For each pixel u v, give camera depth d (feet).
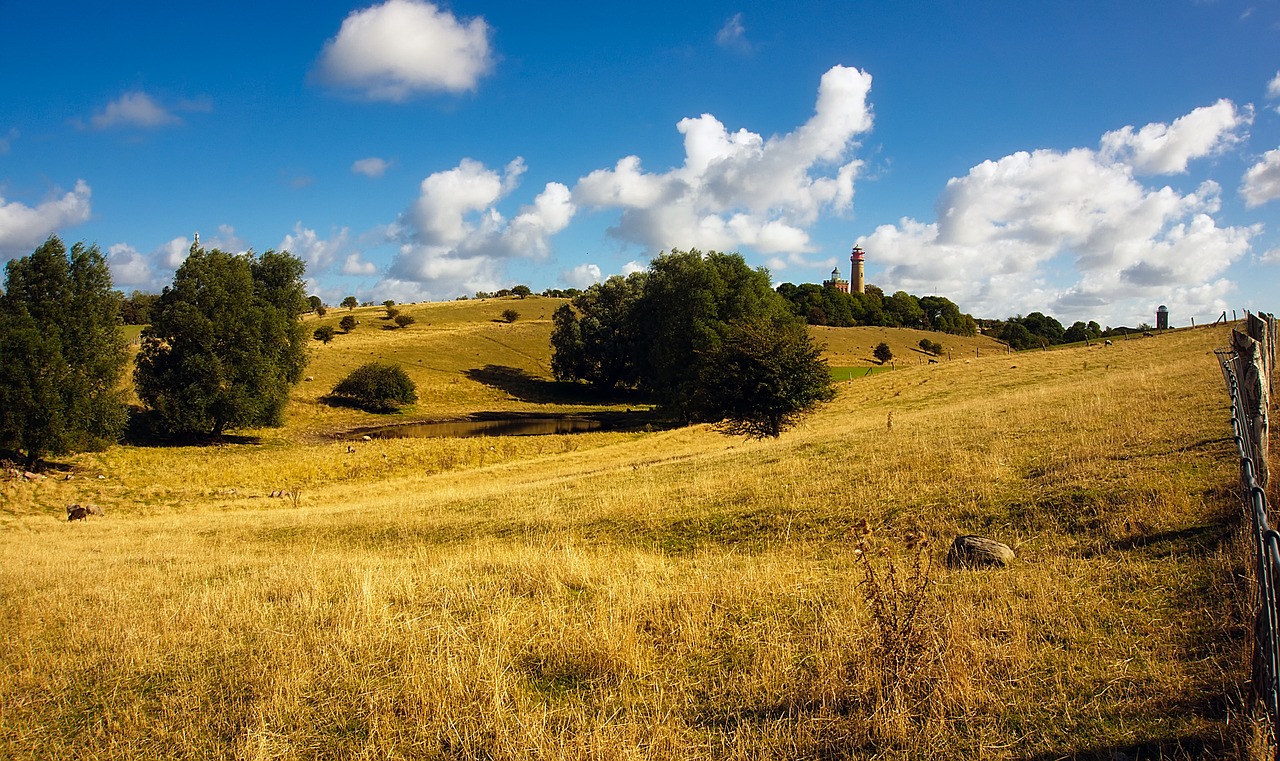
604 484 73.97
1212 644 18.10
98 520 91.45
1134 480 35.70
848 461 60.85
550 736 17.02
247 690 22.03
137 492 116.98
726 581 29.50
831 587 28.02
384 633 25.70
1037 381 136.15
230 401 164.45
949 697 16.97
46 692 23.04
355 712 19.74
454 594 31.27
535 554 38.96
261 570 43.21
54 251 132.87
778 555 36.50
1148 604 21.57
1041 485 39.37
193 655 25.66
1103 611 21.38
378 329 377.91
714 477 64.54
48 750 19.02
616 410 256.93
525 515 59.36
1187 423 47.75
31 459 129.39
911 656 18.13
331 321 394.11
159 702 21.61
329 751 17.74
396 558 46.60
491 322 417.08
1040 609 22.04
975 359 200.34
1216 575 22.35
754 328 101.91
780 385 96.17
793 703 18.16
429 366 301.63
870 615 22.41
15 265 130.72
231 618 29.99
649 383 233.96
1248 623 18.39
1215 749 13.99
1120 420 54.75
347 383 238.89
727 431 104.37
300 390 243.81
